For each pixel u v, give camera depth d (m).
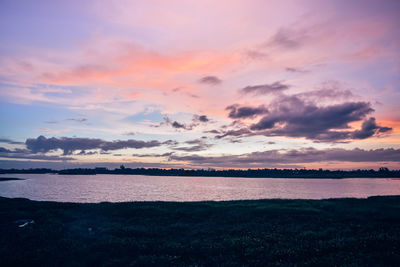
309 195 88.44
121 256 16.14
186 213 28.19
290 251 16.14
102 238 19.53
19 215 26.25
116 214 28.22
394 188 144.12
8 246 17.45
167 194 94.12
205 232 21.27
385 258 14.61
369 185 183.75
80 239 19.19
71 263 15.04
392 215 25.16
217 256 15.98
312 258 15.04
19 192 94.69
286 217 25.69
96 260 15.44
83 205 33.31
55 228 21.95
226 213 28.22
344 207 29.97
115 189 121.12
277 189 130.62
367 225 21.91
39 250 16.73
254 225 23.12
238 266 14.41
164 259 15.35
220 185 179.50
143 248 17.28
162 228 22.64
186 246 17.69
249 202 36.25
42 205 32.22
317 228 21.69
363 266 13.61
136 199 72.38
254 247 17.16
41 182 187.62
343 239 18.00
